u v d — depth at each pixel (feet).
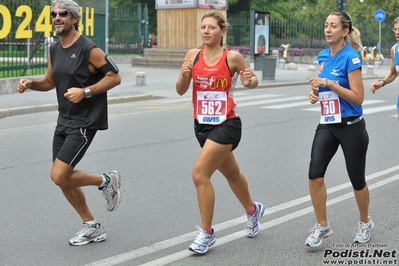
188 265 19.66
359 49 20.86
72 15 20.66
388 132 47.88
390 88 92.68
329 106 20.72
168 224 24.22
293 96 77.25
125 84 86.28
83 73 20.68
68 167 20.65
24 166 34.96
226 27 20.65
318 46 168.55
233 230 23.40
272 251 21.03
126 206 26.76
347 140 20.70
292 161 36.60
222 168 21.45
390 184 31.12
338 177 32.58
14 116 58.44
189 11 115.44
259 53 120.57
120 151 39.40
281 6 209.97
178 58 117.19
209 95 20.54
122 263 19.88
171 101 71.15
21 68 78.48
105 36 101.55
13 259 20.30
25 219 24.86
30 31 79.82
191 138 44.62
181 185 30.58
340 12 20.67
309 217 25.12
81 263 19.89
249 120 54.03
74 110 20.84
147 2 205.46
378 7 180.34
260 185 30.66
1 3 76.28
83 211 21.79
